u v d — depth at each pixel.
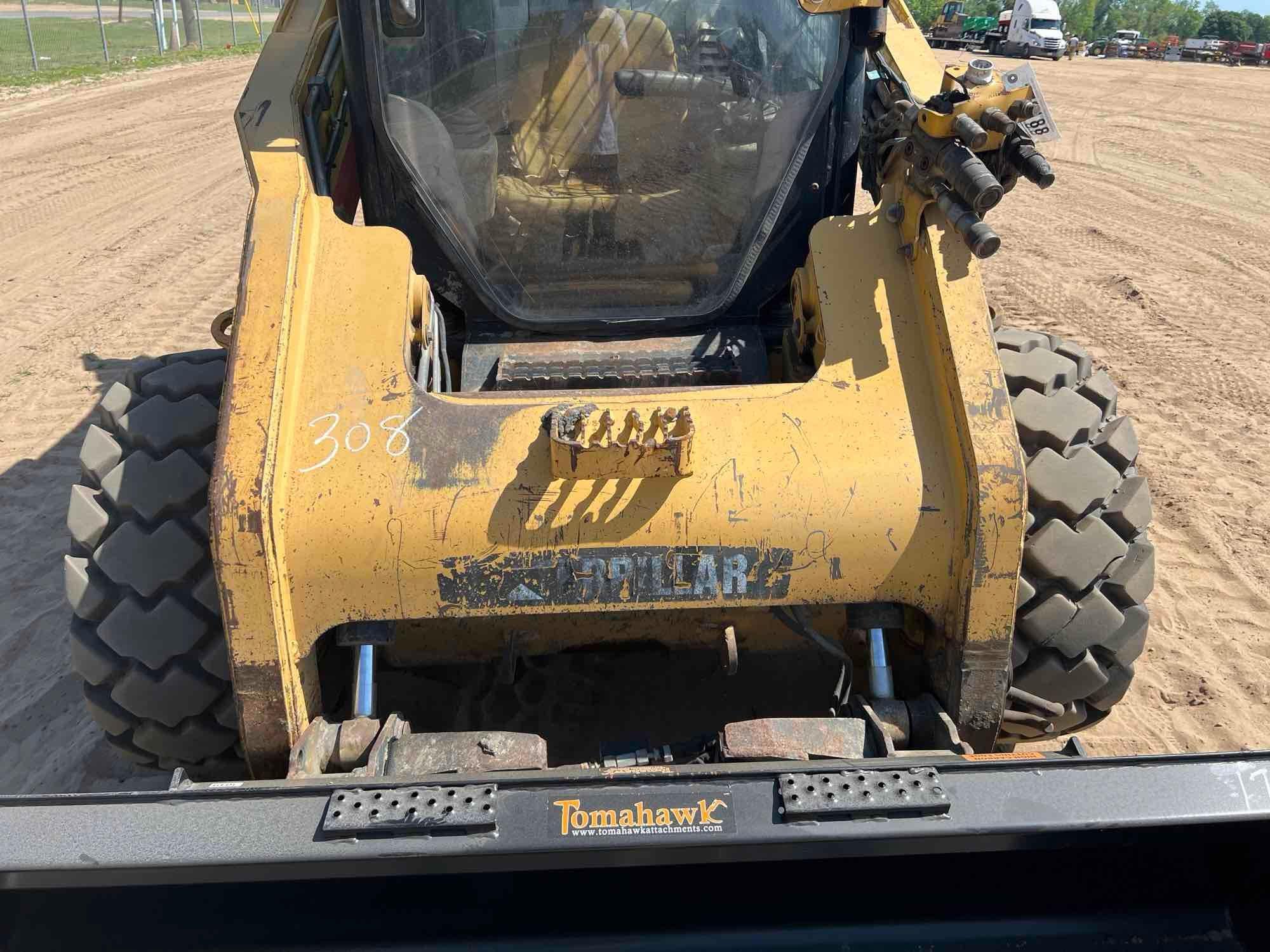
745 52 2.49
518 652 2.45
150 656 2.15
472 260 2.58
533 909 1.83
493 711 2.83
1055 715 2.31
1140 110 15.26
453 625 2.38
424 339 2.33
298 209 2.25
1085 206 9.27
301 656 2.02
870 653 2.12
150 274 7.27
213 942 1.80
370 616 2.01
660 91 2.51
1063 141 12.55
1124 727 3.04
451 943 1.80
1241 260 7.61
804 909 1.83
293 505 1.97
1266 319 6.37
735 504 1.99
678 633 2.42
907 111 2.33
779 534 1.99
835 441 2.06
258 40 28.52
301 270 2.21
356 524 1.97
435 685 2.91
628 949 1.79
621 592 2.01
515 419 2.07
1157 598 3.65
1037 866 1.85
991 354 2.08
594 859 1.67
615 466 1.97
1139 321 6.33
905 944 1.81
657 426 1.95
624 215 2.59
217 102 15.11
